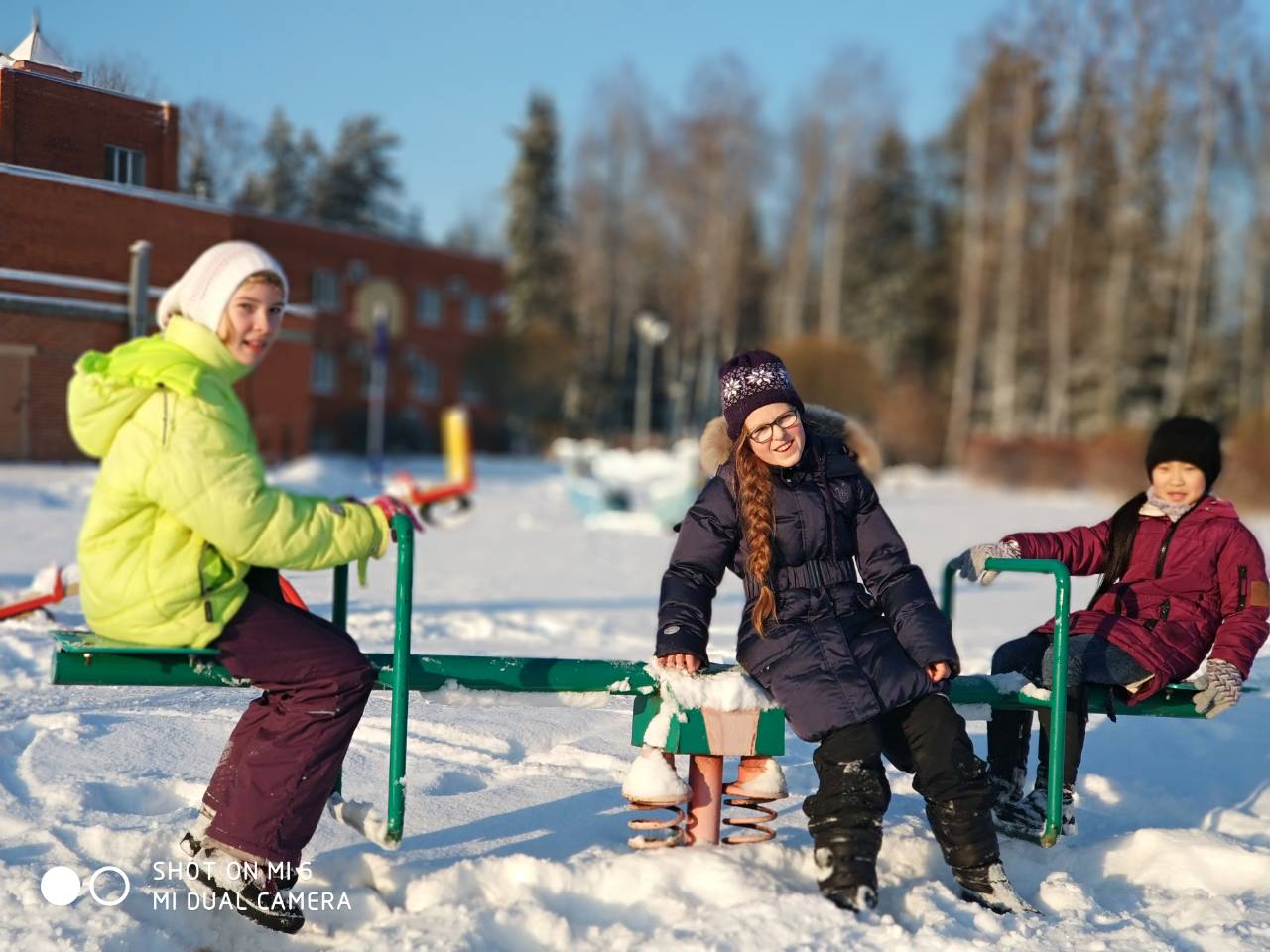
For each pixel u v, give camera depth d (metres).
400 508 2.99
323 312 40.34
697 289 48.91
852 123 44.88
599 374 52.91
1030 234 44.97
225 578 2.87
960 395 43.59
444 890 3.01
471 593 8.74
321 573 8.93
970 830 3.12
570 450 39.38
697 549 3.36
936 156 56.31
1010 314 40.94
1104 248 45.75
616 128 50.12
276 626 2.91
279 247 38.22
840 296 56.03
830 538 3.36
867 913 2.94
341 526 2.88
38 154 6.33
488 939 2.78
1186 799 4.17
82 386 2.79
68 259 6.68
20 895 2.84
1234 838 3.76
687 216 47.50
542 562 11.40
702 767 3.27
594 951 2.77
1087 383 48.91
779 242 46.91
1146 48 39.22
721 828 3.60
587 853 3.23
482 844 3.32
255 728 2.96
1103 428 45.38
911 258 55.38
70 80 6.28
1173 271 44.66
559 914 2.91
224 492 2.74
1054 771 3.34
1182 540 3.73
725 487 3.40
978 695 3.49
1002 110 41.09
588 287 51.41
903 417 42.81
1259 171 40.44
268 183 25.72
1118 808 4.12
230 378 2.91
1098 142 41.94
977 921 2.98
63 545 9.95
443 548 12.18
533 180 54.94
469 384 45.78
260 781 2.87
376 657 3.18
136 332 6.96
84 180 6.61
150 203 6.91
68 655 2.84
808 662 3.19
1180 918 3.14
